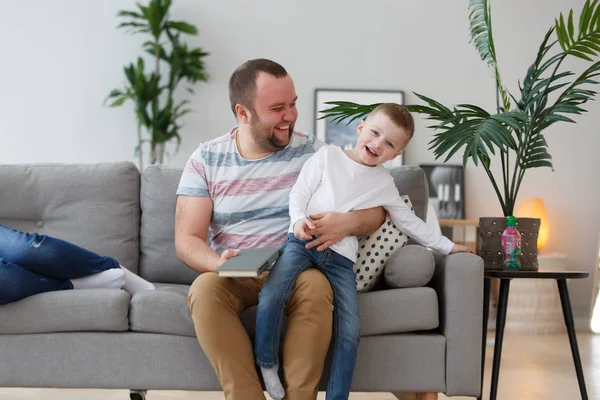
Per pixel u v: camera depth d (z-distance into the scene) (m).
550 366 3.56
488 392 2.99
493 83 5.43
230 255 2.08
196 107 5.39
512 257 2.50
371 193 2.24
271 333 1.97
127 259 2.74
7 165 2.80
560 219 5.36
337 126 5.35
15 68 5.32
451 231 5.20
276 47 5.39
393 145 2.23
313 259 2.10
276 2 5.39
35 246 2.18
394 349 2.14
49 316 2.10
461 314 2.14
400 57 5.42
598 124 5.37
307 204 2.23
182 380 2.12
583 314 5.25
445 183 5.31
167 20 5.19
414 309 2.14
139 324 2.13
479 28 2.79
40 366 2.12
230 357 1.95
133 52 5.37
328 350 2.11
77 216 2.74
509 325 4.66
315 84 5.39
